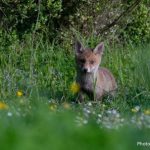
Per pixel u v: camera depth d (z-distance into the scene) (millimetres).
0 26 19516
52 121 8305
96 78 15047
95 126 8445
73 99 15062
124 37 21719
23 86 15266
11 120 8555
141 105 14016
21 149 6441
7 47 18844
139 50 19812
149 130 8688
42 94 14766
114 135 7258
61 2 19766
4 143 6559
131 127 8992
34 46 19234
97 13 20828
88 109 12359
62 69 17656
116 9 21422
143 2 22922
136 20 22500
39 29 19750
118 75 17484
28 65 17656
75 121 9148
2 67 17203
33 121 8367
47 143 6688
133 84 16469
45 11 19688
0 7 19359
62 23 20438
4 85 14953
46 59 18078
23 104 11359
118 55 19062
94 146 6707
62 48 19969
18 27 19766
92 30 20609
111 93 15414
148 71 17281
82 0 20234
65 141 6824
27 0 19297
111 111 12156
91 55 15273
